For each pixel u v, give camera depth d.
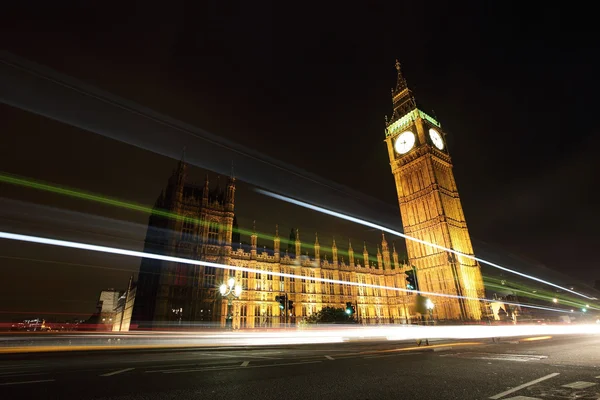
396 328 58.22
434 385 7.69
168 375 9.64
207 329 53.97
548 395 6.41
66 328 121.81
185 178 65.12
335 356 14.66
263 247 75.81
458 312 63.91
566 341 21.03
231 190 67.81
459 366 10.68
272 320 64.00
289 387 7.82
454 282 66.69
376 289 86.88
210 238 62.44
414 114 85.56
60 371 10.52
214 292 57.66
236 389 7.66
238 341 31.50
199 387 7.91
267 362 12.59
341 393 7.12
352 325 56.00
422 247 75.50
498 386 7.39
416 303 21.77
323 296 75.94
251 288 64.12
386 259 92.69
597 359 11.47
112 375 9.66
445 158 83.62
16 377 9.38
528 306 88.12
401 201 83.44
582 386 7.09
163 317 51.59
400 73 97.50
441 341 26.16
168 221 59.47
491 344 20.81
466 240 75.69
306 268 76.62
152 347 22.36
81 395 7.15
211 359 13.83
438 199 74.50
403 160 84.94
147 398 6.88
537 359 11.86
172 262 56.06
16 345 25.12
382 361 12.52
